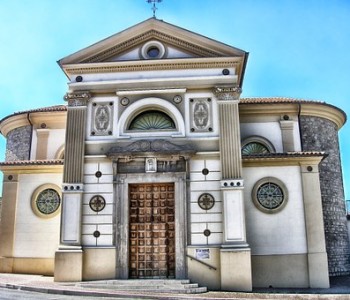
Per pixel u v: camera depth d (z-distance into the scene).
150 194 17.03
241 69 18.41
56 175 19.02
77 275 15.91
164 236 16.61
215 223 16.31
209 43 17.81
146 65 17.81
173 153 16.73
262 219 17.27
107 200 16.77
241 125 20.86
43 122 22.17
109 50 18.23
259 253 16.97
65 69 17.97
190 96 17.61
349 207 25.98
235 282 15.45
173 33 18.17
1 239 18.53
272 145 20.56
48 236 18.48
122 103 17.70
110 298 13.23
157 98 17.59
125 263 16.14
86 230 16.53
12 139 22.88
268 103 20.56
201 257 16.02
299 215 17.23
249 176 17.62
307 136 21.02
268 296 14.09
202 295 14.02
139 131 17.41
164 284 15.18
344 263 20.58
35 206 18.78
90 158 17.14
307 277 16.69
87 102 17.70
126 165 17.05
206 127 17.23
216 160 16.86
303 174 17.52
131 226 16.75
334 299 13.73
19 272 18.22
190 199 16.56
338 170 21.91
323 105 21.25
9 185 19.03
